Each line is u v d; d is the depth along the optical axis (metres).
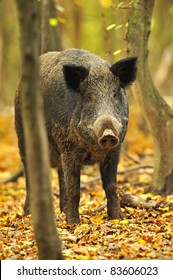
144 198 15.33
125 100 13.23
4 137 35.00
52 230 9.39
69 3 45.28
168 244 11.68
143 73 16.14
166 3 44.50
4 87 47.88
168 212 14.18
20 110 15.56
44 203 9.23
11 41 51.06
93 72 12.88
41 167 9.17
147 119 16.56
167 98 38.59
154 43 48.22
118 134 12.03
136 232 12.48
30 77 9.07
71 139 13.38
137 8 16.14
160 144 16.59
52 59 14.80
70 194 13.67
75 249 11.41
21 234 12.88
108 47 21.20
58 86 13.84
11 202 18.77
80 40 48.66
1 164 27.52
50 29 20.19
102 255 11.12
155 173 16.78
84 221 13.79
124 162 23.42
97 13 46.06
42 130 9.19
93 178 20.00
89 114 12.60
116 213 13.81
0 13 42.84
